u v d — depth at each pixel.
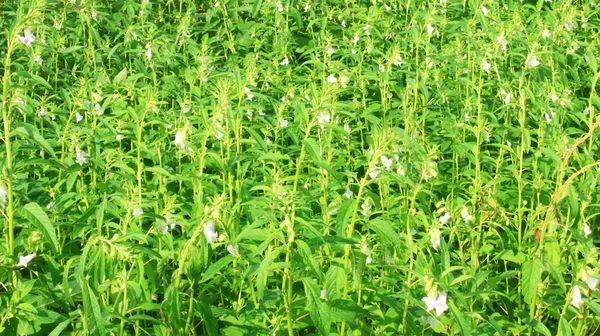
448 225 4.66
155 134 6.39
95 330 3.17
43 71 8.57
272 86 8.08
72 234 4.89
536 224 4.49
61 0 9.34
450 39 10.48
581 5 12.52
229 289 4.65
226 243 3.99
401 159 4.71
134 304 3.63
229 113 4.88
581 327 3.93
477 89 6.75
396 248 4.05
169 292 3.61
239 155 5.16
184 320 3.71
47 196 5.34
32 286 3.77
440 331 3.94
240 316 4.05
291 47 10.05
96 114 6.28
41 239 4.14
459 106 8.02
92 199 5.11
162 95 7.36
